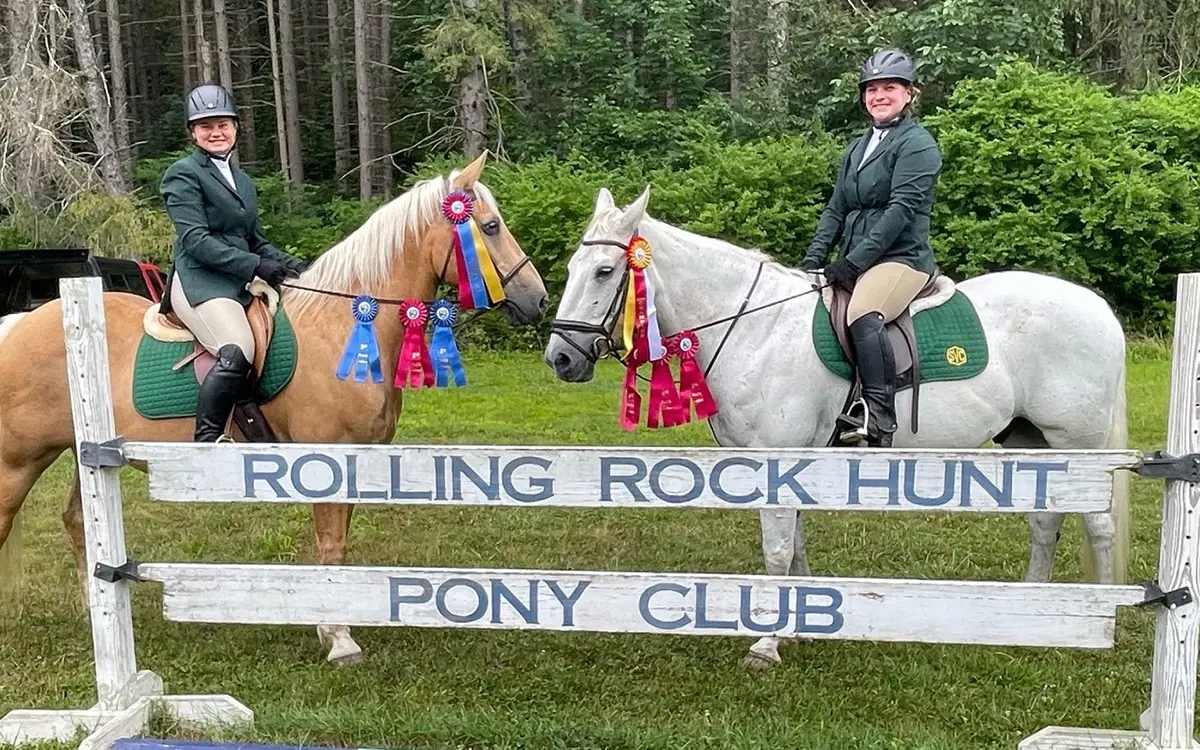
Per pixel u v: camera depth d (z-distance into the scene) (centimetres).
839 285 386
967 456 294
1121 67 1773
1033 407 398
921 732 325
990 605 299
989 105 1357
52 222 1288
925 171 372
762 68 1811
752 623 308
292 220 1736
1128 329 1309
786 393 382
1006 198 1309
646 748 316
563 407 913
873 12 1766
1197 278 277
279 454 317
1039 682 368
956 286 402
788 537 380
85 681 377
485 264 391
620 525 586
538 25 1684
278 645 414
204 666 392
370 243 398
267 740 326
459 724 326
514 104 1816
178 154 1866
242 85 2128
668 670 383
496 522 592
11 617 445
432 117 1922
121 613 332
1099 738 306
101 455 320
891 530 562
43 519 610
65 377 397
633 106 1803
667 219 1410
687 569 510
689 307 389
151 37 2414
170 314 407
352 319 396
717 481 304
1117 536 399
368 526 584
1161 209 1306
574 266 367
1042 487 293
